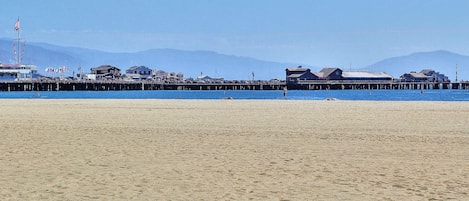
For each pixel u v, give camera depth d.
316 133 22.19
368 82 180.62
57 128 24.25
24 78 161.88
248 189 10.99
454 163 14.22
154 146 17.72
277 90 188.62
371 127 25.19
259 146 17.77
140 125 26.11
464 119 30.06
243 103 51.19
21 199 10.09
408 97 106.12
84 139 19.69
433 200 10.01
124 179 12.02
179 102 53.53
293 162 14.40
